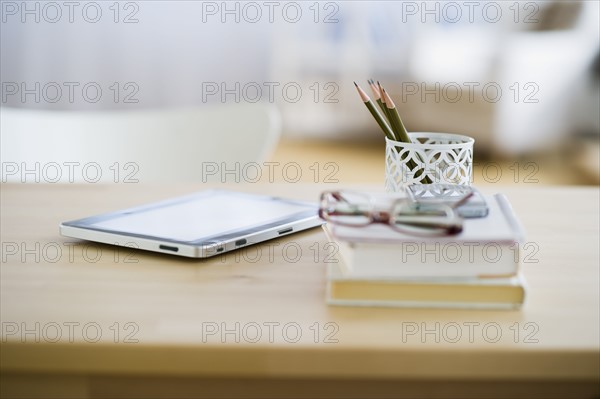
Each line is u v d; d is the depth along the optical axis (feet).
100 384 2.64
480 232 2.90
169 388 2.63
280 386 2.62
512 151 14.62
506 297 2.88
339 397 2.63
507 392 2.61
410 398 2.62
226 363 2.53
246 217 3.90
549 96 14.39
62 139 6.32
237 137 6.34
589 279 3.22
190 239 3.46
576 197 4.74
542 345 2.54
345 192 3.30
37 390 2.65
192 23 17.39
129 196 4.76
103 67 17.22
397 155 3.64
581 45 14.38
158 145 6.41
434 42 16.47
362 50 17.35
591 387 2.61
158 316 2.78
